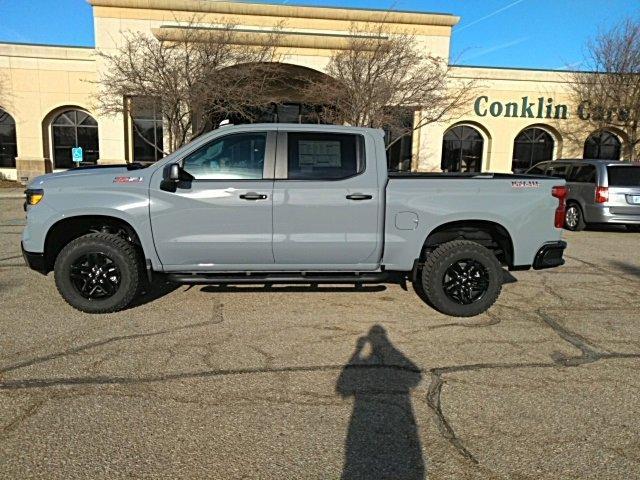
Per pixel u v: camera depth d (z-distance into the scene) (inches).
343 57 638.5
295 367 144.6
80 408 118.5
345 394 128.6
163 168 177.9
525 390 132.7
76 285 186.7
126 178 181.9
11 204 566.6
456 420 116.8
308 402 124.1
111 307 186.5
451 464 99.9
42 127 814.5
